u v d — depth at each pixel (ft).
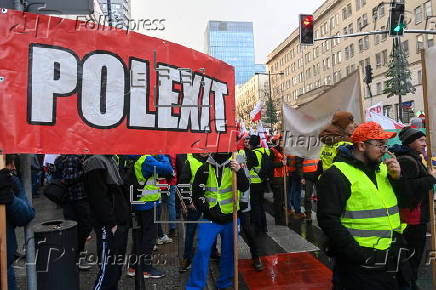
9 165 9.74
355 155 9.27
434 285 10.82
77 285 11.19
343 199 8.73
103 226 12.12
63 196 15.85
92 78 8.96
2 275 7.73
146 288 15.14
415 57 138.00
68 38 8.61
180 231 24.12
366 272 8.66
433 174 10.89
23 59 7.98
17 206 8.55
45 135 8.22
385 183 9.26
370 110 30.66
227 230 14.52
